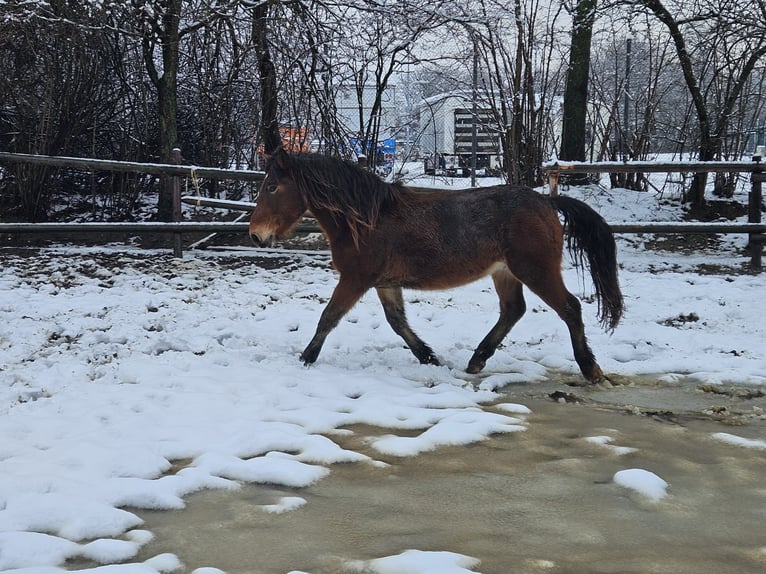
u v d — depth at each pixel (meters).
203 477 4.02
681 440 4.76
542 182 14.47
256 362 6.39
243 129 14.38
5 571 3.05
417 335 6.84
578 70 14.44
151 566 3.15
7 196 12.99
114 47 13.13
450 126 20.20
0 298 8.33
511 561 3.20
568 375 6.37
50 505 3.60
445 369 6.30
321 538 3.42
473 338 7.40
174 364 6.14
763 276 10.25
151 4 12.18
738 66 14.18
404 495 3.90
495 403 5.58
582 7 14.06
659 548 3.34
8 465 4.10
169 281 9.55
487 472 4.21
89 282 9.38
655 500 3.83
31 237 11.90
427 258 6.07
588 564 3.18
